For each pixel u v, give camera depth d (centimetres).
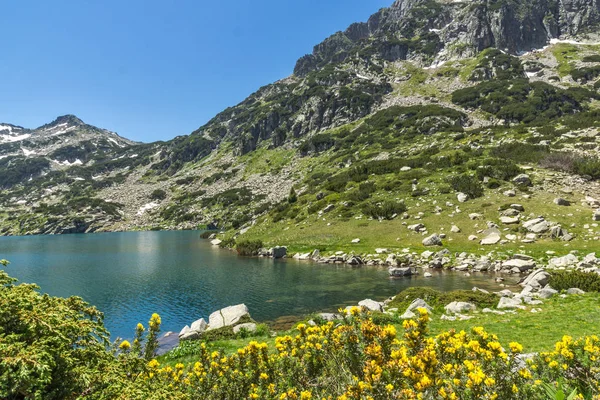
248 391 608
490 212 4781
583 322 1453
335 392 539
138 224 14238
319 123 16338
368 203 6159
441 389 443
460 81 15388
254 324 1986
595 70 12950
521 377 505
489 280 3194
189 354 1509
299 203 7781
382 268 4044
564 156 5722
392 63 19512
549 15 19075
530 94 11819
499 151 6850
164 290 3453
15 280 441
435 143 9150
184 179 17975
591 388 526
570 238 3831
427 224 4978
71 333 411
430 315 1950
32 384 314
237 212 11575
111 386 384
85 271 4578
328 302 2803
